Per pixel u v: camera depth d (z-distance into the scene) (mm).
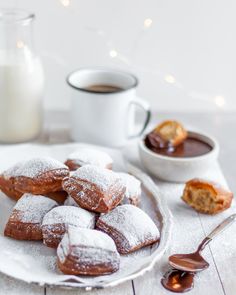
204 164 641
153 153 645
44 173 567
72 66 814
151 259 492
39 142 737
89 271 482
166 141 663
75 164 620
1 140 728
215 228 559
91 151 640
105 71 745
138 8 786
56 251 520
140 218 533
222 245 546
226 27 805
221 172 682
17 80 698
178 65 825
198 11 793
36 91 719
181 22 798
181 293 484
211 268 515
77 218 523
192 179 612
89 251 481
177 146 673
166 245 514
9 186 584
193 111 853
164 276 499
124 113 708
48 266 497
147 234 523
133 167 650
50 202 556
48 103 835
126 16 789
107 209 531
